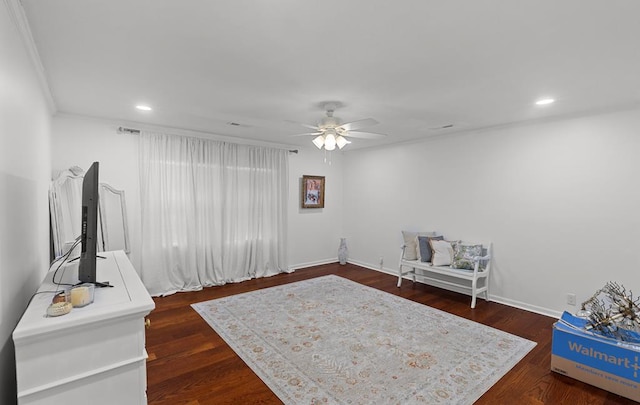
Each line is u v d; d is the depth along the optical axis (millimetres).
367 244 5816
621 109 3059
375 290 4469
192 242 4402
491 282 4082
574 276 3400
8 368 1369
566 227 3443
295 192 5629
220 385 2266
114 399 1303
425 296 4227
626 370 2137
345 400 2109
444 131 4320
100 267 2025
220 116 3557
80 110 3355
